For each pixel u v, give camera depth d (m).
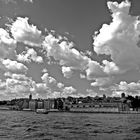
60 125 98.94
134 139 54.41
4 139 52.16
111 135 61.47
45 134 62.25
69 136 58.50
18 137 55.62
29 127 84.12
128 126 98.31
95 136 58.94
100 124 111.56
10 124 98.06
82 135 60.62
